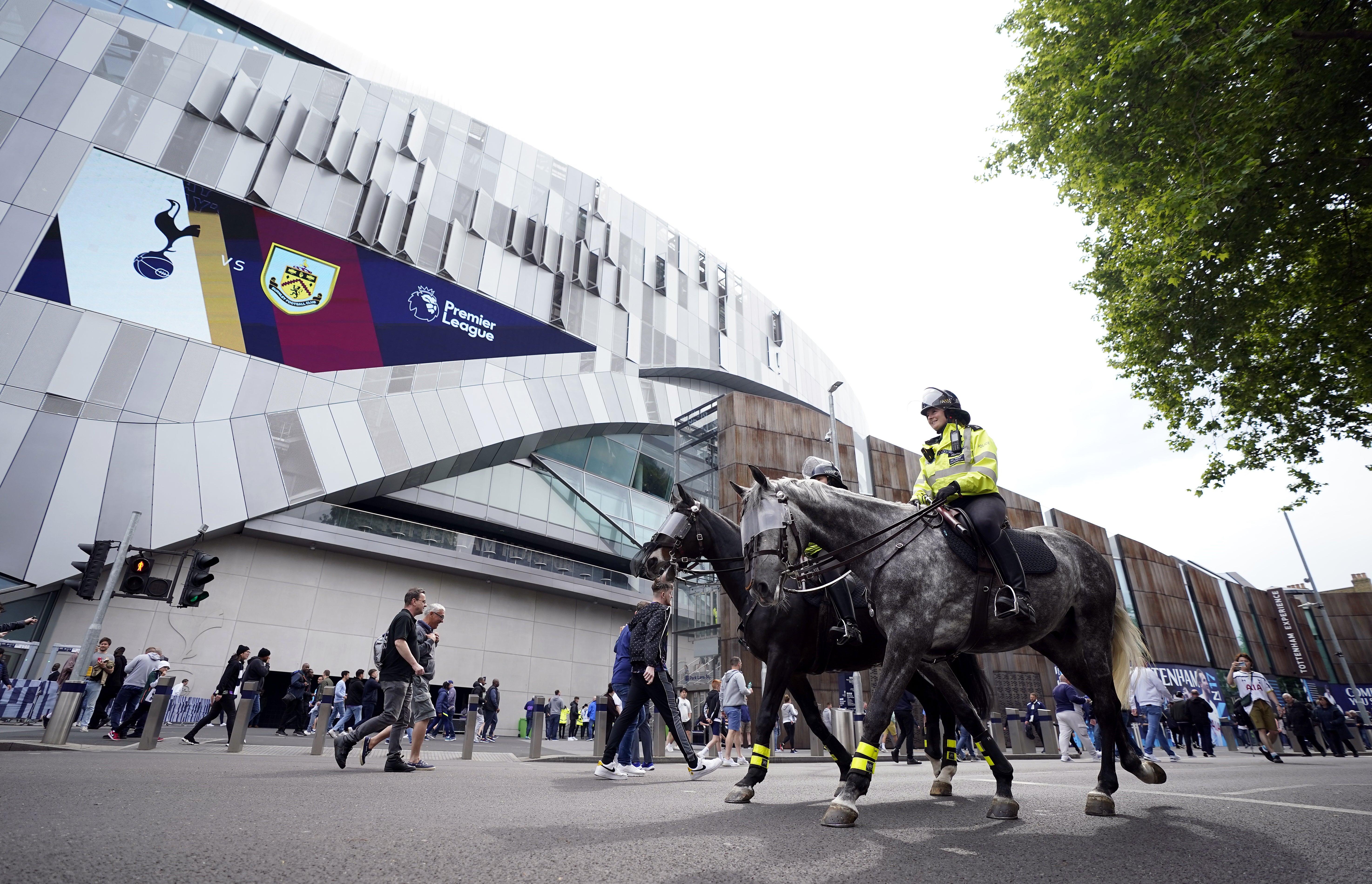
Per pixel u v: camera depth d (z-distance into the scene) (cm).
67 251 2244
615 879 231
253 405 2384
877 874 247
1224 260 831
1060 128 980
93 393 2127
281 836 291
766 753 512
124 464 2091
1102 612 466
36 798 380
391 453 2597
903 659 394
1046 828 354
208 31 3098
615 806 443
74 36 2527
